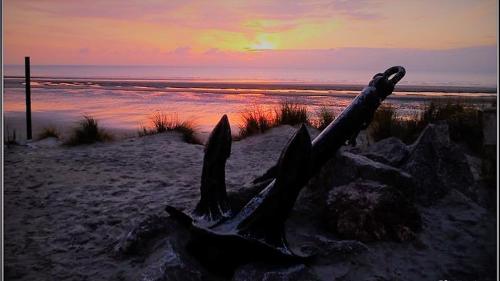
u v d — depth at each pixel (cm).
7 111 1894
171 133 959
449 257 322
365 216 341
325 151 329
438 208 409
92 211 439
